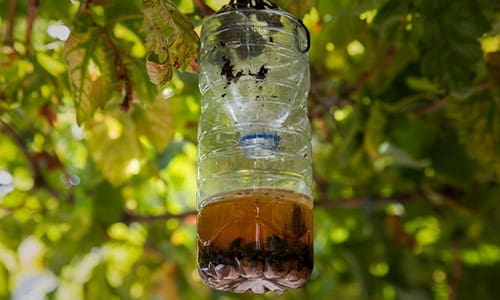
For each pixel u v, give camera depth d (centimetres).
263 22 120
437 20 143
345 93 178
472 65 143
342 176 205
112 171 164
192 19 138
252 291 120
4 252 213
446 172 192
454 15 143
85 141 191
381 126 177
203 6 140
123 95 139
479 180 200
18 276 222
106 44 132
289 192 117
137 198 218
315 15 156
